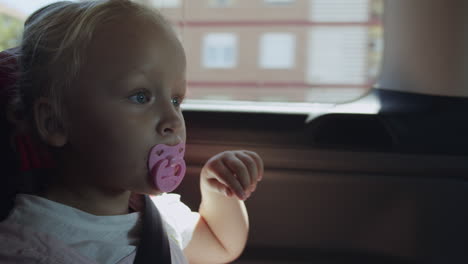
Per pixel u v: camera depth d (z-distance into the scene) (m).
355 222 1.37
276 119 1.41
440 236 1.32
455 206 1.32
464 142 1.33
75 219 0.85
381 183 1.36
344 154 1.37
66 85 0.78
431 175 1.34
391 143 1.36
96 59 0.77
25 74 0.82
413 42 1.43
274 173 1.39
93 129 0.77
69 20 0.80
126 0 0.84
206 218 1.21
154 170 0.79
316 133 1.39
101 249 0.86
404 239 1.34
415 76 1.43
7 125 0.89
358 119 1.38
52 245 0.81
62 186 0.87
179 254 1.04
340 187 1.37
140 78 0.78
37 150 0.86
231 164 1.04
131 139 0.78
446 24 1.39
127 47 0.78
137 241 0.92
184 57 0.85
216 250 1.21
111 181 0.80
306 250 1.38
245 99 1.59
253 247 1.39
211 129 1.41
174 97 0.85
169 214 1.15
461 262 1.30
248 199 1.39
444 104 1.38
